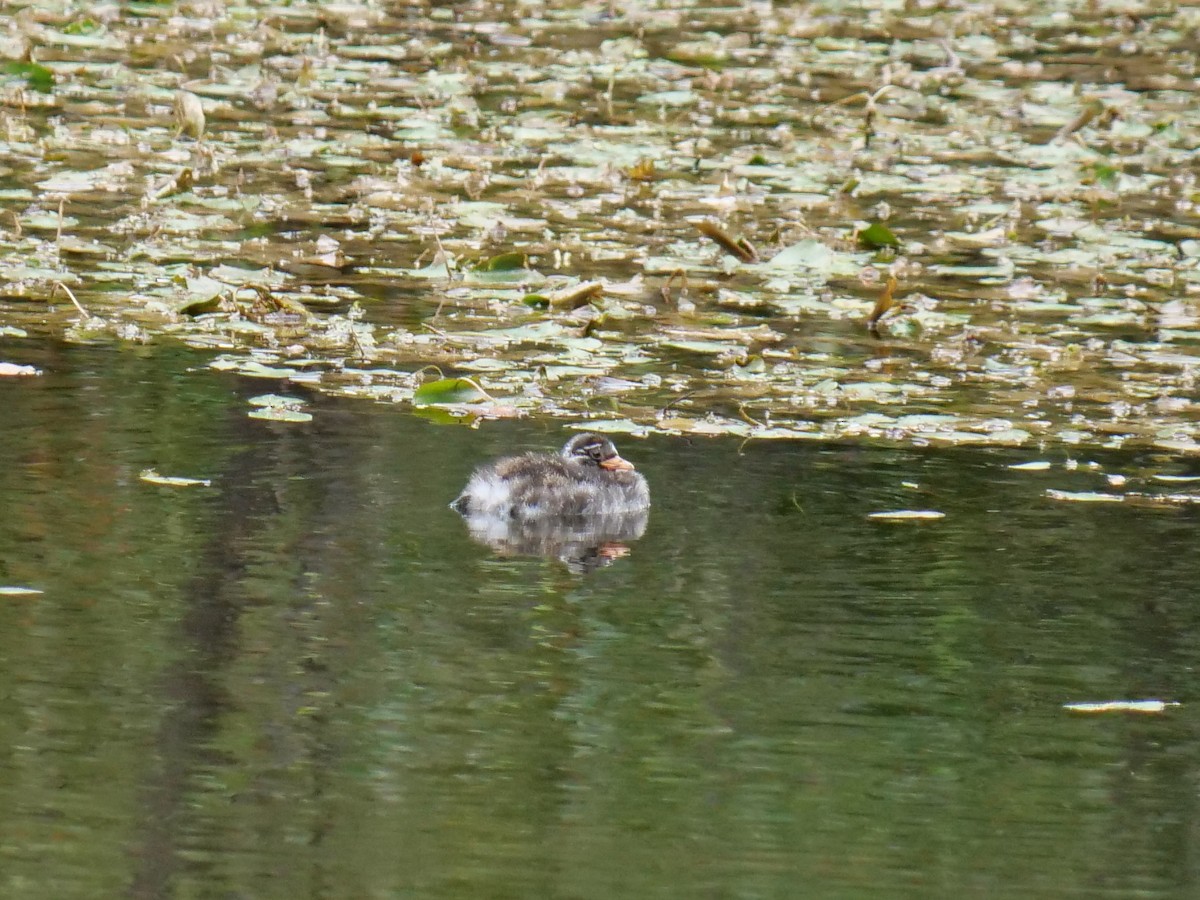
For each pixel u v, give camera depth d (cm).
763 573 1446
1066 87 3559
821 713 1216
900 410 1870
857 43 3897
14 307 2038
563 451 1614
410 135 2972
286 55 3494
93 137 2820
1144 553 1502
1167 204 2841
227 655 1257
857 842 1059
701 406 1858
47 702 1179
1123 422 1856
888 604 1388
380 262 2322
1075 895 1007
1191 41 4106
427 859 1020
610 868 1017
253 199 2522
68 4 3725
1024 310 2264
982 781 1132
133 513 1491
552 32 3834
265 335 2005
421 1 4069
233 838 1031
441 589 1390
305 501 1545
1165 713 1228
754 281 2336
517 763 1131
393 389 1853
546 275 2297
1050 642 1334
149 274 2200
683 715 1201
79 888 975
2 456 1594
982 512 1589
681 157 2952
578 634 1320
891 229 2616
